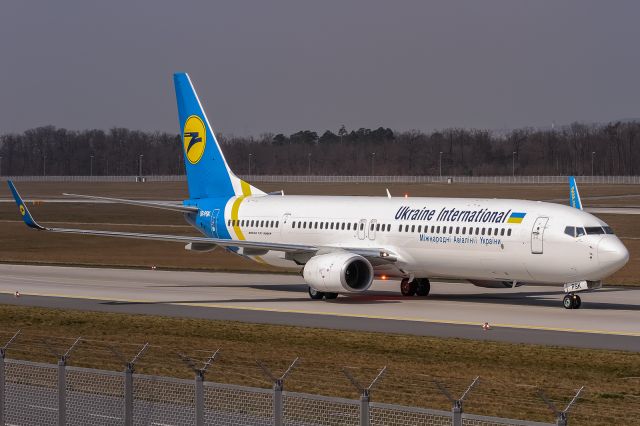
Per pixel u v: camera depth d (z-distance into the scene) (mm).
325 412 80062
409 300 163875
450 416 63594
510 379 97500
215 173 195375
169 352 113188
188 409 78438
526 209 151625
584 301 161625
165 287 183250
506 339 120625
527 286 186500
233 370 101188
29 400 82500
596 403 86812
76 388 87875
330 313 145625
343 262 156750
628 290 178625
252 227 184750
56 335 127750
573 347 114562
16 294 166750
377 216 167625
